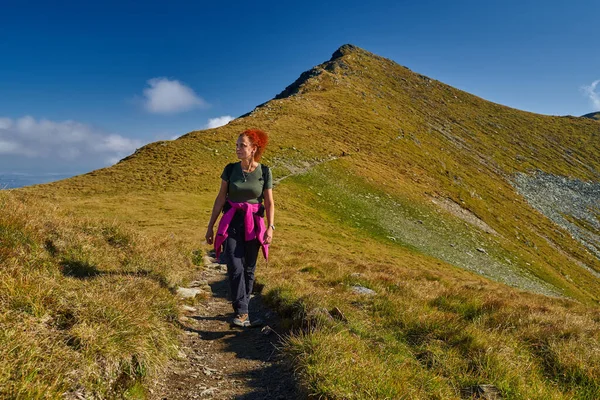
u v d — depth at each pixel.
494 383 4.20
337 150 76.31
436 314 6.56
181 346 5.28
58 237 7.49
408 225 55.97
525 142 144.50
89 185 47.06
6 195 9.12
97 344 3.84
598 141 157.12
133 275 7.30
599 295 61.47
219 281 11.51
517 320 6.70
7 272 4.55
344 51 179.88
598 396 4.21
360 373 3.95
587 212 105.69
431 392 3.92
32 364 3.22
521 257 61.12
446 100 164.25
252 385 4.26
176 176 52.09
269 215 6.00
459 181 91.94
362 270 15.25
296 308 6.38
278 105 95.94
